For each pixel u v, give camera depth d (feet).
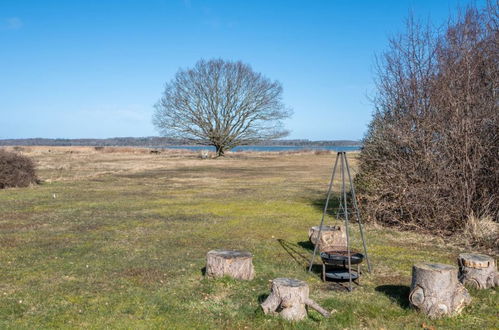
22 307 21.54
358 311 20.86
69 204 58.85
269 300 20.22
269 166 139.03
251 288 24.23
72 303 22.21
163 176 103.86
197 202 61.46
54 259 31.04
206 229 42.45
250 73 190.60
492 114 37.86
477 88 39.47
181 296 23.13
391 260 30.37
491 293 22.56
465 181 37.60
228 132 189.78
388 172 42.42
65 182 87.97
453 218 38.32
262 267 28.58
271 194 70.28
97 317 20.38
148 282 25.54
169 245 35.65
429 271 20.20
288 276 26.71
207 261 26.09
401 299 22.49
